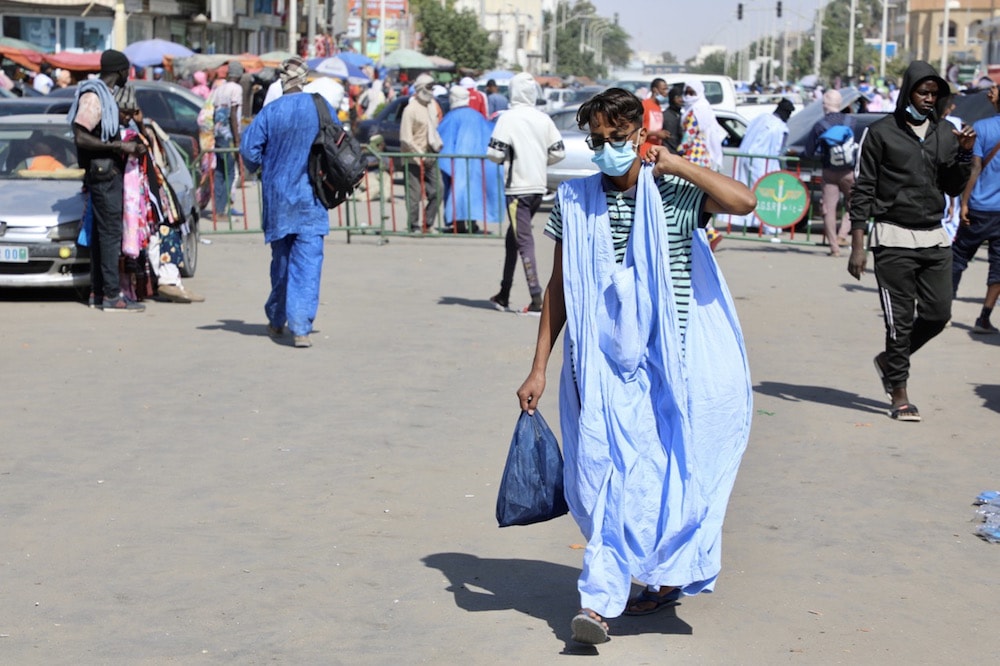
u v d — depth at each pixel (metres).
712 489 4.66
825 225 17.72
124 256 11.99
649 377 4.61
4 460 7.01
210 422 7.91
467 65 85.25
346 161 10.05
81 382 8.90
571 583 5.42
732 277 15.32
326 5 55.31
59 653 4.61
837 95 18.06
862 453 7.59
